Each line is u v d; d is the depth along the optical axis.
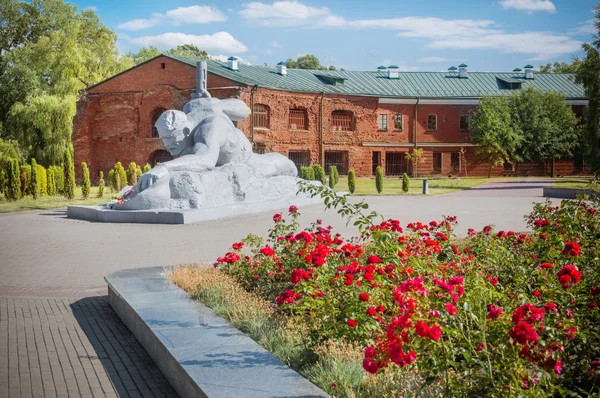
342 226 16.67
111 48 56.66
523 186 37.50
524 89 52.25
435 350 3.68
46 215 20.94
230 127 21.28
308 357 4.80
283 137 45.66
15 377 5.29
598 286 5.00
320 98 47.72
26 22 53.69
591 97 35.34
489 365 3.49
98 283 9.36
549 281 5.10
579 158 53.72
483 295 4.58
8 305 7.96
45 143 45.44
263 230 15.70
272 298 6.83
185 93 43.97
